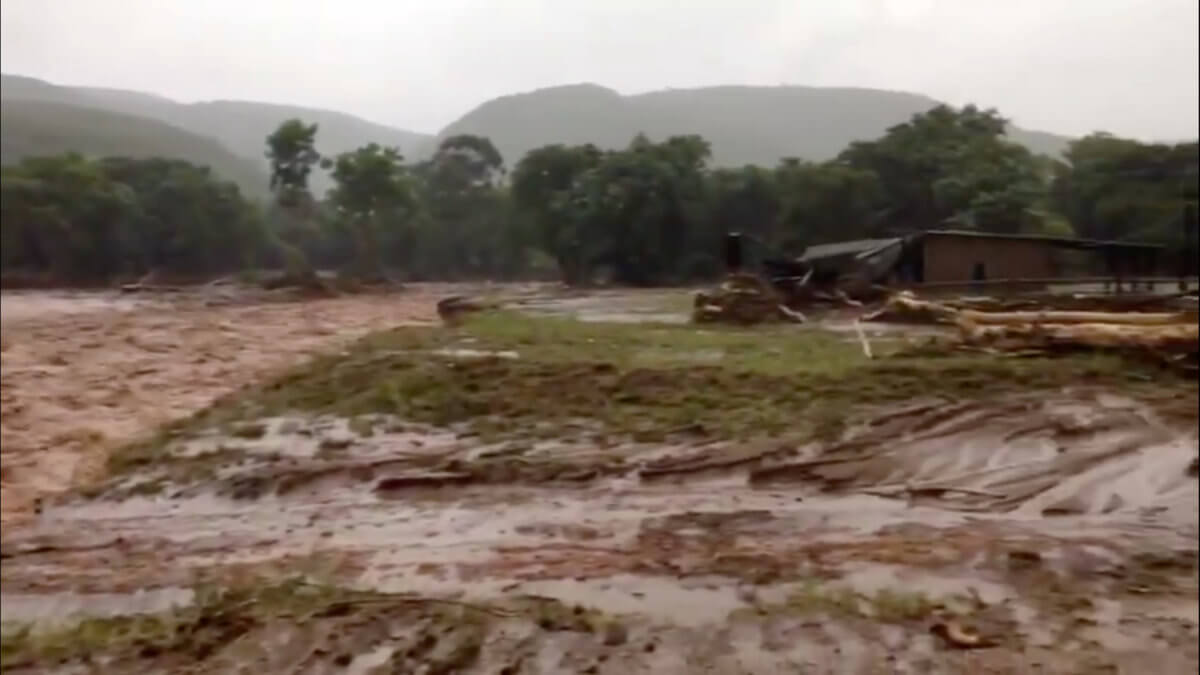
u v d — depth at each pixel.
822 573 8.79
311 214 86.38
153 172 76.50
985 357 17.34
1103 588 8.33
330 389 16.73
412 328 29.44
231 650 7.19
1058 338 17.47
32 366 26.98
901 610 7.72
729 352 19.02
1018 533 9.83
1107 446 12.45
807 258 33.34
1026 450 12.38
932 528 10.05
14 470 15.03
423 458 12.87
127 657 7.25
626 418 14.25
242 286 65.88
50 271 70.75
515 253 81.56
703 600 8.19
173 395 21.80
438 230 83.38
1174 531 9.80
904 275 31.00
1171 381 15.66
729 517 10.55
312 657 6.98
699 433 13.41
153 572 9.67
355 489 12.00
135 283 70.31
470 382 16.44
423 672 6.73
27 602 9.01
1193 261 40.19
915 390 15.09
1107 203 46.00
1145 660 6.90
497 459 12.67
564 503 11.20
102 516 11.55
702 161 62.22
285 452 13.48
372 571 9.33
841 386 15.38
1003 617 7.66
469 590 8.65
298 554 10.00
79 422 18.73
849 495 11.11
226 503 11.76
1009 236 31.61
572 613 7.80
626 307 34.34
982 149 49.66
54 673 7.11
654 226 59.16
